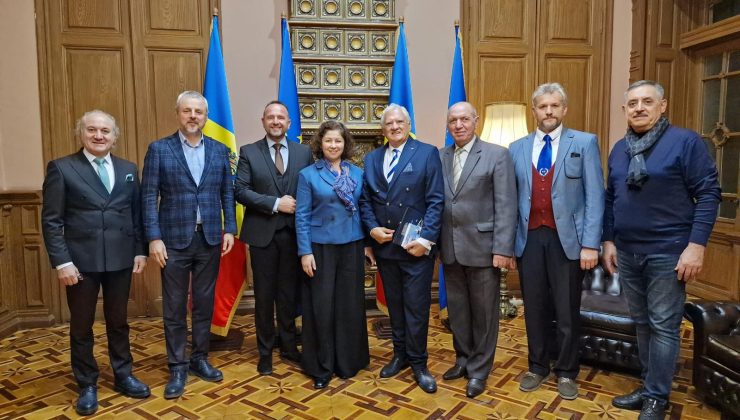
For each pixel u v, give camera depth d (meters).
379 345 3.22
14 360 3.02
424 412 2.31
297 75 3.63
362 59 3.67
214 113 3.31
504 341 3.23
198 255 2.65
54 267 2.28
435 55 4.01
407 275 2.53
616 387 2.54
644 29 4.16
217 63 3.33
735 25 3.69
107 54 3.65
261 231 2.71
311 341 2.66
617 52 4.22
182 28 3.73
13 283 3.57
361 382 2.63
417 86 4.00
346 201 2.56
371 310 3.88
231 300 3.30
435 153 2.52
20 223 3.57
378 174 2.57
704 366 2.33
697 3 4.21
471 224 2.42
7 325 3.47
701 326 2.34
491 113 3.51
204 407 2.39
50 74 3.58
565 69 4.18
